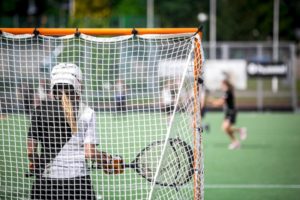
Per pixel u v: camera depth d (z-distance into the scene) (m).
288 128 32.69
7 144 10.14
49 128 8.62
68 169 8.54
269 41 101.19
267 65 43.91
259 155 21.92
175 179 8.85
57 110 8.64
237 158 21.14
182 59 9.29
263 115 41.97
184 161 8.86
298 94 53.03
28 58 9.62
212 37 74.81
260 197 14.12
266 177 17.03
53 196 8.62
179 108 9.03
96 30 9.25
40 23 72.62
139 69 11.96
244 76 44.03
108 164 8.70
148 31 9.16
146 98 10.25
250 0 100.19
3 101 9.60
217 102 24.25
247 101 44.44
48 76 9.31
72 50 9.71
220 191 14.89
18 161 9.59
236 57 46.16
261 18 101.69
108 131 10.44
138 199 9.71
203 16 65.31
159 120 10.01
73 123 8.58
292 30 105.62
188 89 9.06
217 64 43.41
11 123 9.80
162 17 101.44
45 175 8.58
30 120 8.71
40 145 8.70
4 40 9.73
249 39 99.06
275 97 44.66
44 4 97.88
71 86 8.62
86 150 8.59
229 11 99.19
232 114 24.12
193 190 8.94
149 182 9.48
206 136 29.00
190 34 9.09
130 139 10.36
